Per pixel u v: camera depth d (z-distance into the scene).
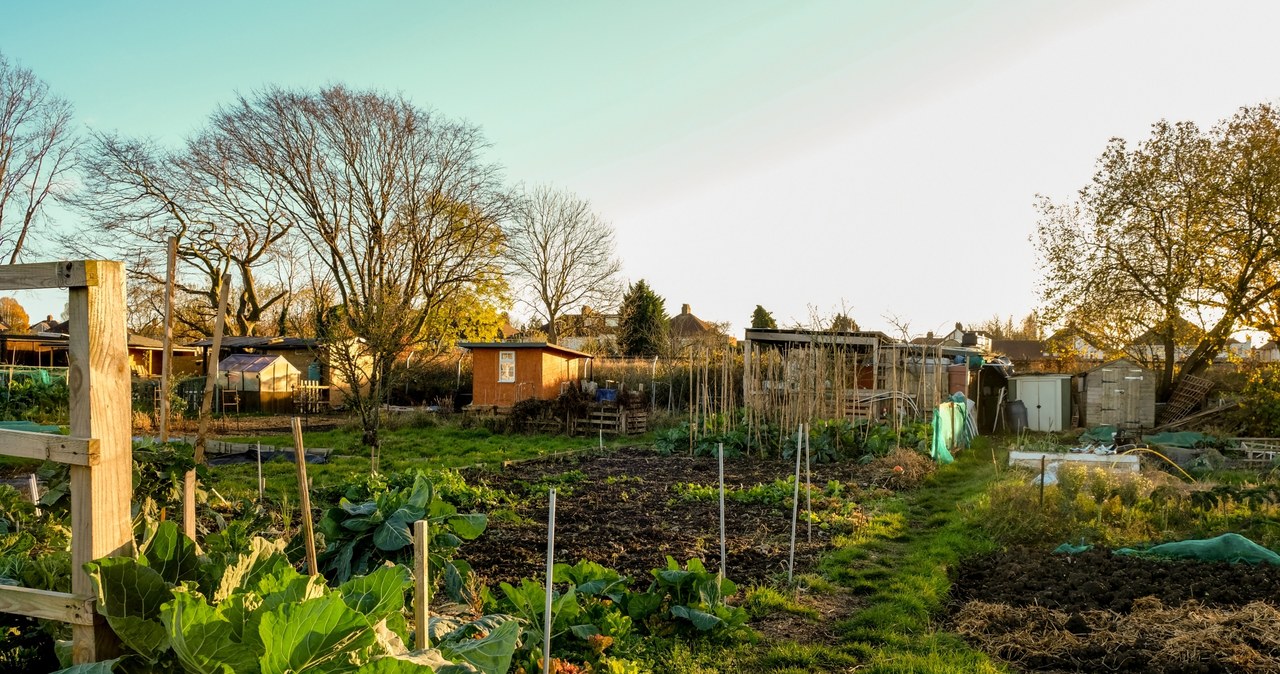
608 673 4.74
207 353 35.78
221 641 2.47
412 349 26.81
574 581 6.20
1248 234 24.45
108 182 30.09
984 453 19.58
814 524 9.90
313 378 36.16
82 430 2.63
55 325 50.28
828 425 17.44
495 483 13.34
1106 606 6.45
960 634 5.98
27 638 3.53
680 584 5.93
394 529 5.45
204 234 31.89
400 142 29.22
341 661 2.54
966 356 26.55
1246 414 21.03
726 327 40.06
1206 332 26.22
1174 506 10.07
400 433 22.47
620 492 12.50
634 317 47.00
